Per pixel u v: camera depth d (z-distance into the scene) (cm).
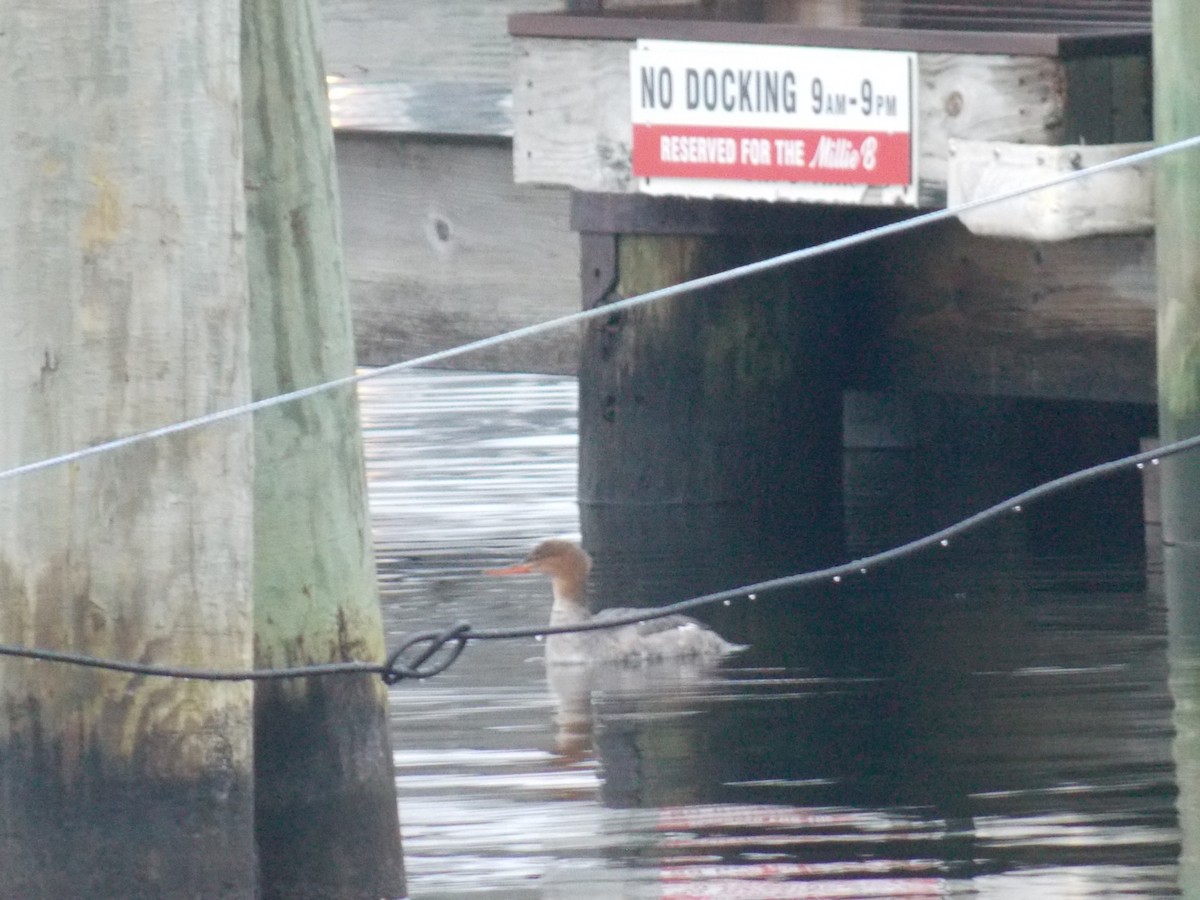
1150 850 2172
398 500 4469
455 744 2673
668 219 4216
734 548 3844
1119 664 2911
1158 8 3409
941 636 3131
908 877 2116
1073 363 3959
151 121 1841
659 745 2631
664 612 1908
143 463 1864
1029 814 2303
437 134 4681
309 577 2084
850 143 3756
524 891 2117
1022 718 2667
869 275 4288
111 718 1889
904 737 2608
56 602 1872
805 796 2398
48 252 1844
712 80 3909
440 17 4653
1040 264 3991
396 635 3259
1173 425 3538
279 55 2067
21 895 1914
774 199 3853
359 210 4869
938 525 4034
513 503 4406
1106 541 3862
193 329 1864
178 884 1911
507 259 4662
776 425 4291
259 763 2083
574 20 4066
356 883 2116
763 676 2962
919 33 3653
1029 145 3506
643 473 4303
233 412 1864
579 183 4100
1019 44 3522
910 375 4234
